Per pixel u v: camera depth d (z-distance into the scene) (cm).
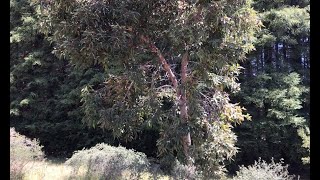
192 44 426
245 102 938
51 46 1120
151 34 464
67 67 1130
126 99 502
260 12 962
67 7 427
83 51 429
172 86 517
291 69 990
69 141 1143
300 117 884
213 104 476
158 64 509
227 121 496
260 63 1016
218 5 396
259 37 941
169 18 457
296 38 1004
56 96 1138
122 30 411
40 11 458
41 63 1116
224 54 435
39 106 1133
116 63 466
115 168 545
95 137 1089
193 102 455
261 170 489
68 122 1124
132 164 545
